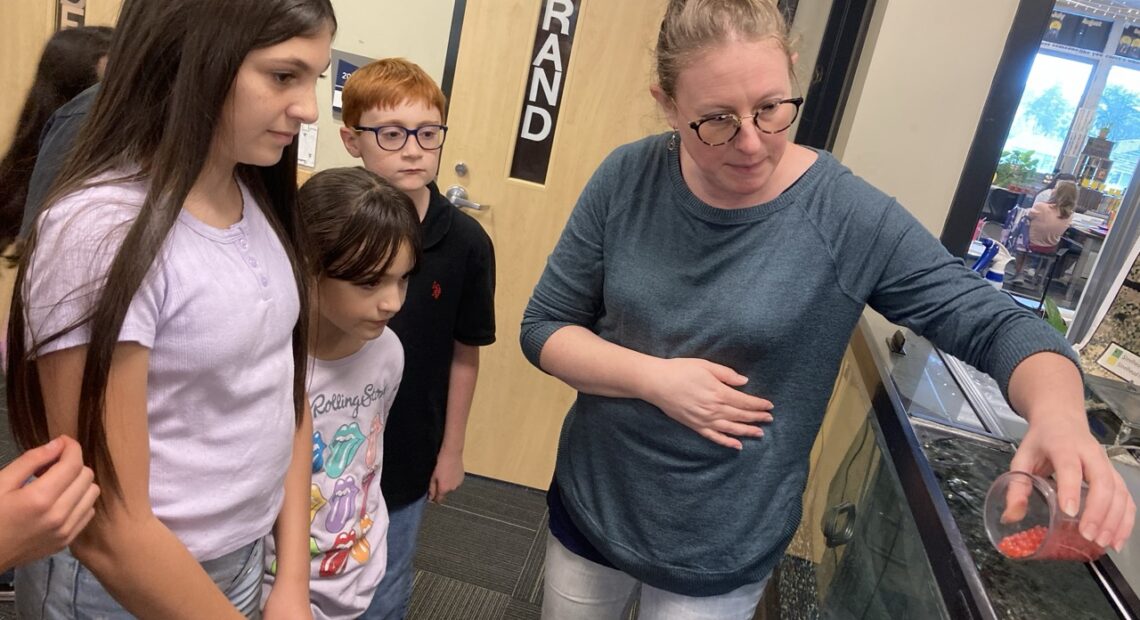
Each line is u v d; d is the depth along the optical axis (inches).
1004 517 25.8
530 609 76.2
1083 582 29.2
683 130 34.5
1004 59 62.2
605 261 40.9
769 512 39.4
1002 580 29.0
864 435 53.7
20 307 23.3
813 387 38.0
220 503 28.6
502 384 97.4
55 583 29.1
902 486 39.6
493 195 91.2
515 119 88.5
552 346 41.8
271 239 30.7
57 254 22.6
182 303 25.2
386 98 49.3
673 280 38.1
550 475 99.4
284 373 30.5
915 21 62.9
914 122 64.7
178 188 23.7
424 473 52.2
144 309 23.9
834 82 76.6
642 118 87.4
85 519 23.7
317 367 39.6
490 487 98.7
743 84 31.4
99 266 22.6
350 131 51.7
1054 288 70.0
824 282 36.0
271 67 24.0
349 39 91.1
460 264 51.6
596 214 41.6
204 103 23.5
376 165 50.3
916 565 37.0
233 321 26.7
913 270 35.4
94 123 24.4
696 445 38.3
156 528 26.0
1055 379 29.0
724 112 32.3
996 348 32.3
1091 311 69.2
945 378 52.1
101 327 22.5
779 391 38.0
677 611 41.9
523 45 86.3
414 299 49.4
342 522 41.6
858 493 52.3
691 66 32.2
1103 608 27.9
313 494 40.2
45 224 23.1
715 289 37.1
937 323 35.3
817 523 63.2
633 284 39.0
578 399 45.3
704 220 37.2
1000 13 61.7
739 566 39.7
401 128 49.7
